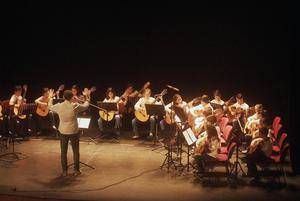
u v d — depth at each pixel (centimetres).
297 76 785
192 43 1178
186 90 1205
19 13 1241
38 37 1248
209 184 705
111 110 984
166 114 934
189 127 776
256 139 721
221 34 1152
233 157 886
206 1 1151
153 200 629
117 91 1243
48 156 875
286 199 639
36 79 1266
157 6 1184
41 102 1070
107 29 1220
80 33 1233
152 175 751
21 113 958
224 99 1178
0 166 798
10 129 994
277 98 1137
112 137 1076
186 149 952
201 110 854
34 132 1093
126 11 1203
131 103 1084
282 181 724
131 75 1230
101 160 851
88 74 1252
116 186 690
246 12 1123
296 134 778
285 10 1086
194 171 763
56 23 1236
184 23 1174
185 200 630
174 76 1207
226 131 785
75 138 734
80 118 854
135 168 795
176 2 1171
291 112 786
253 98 1157
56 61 1255
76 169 742
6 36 1255
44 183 700
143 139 1058
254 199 638
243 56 1146
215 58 1170
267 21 1109
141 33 1205
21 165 805
